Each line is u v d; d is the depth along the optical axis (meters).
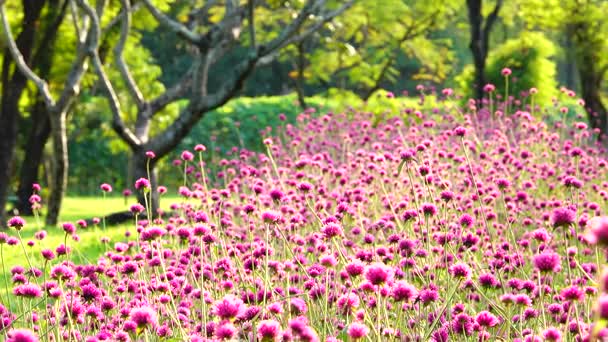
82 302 4.77
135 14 18.56
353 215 6.36
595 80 21.84
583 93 21.94
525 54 22.42
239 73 13.34
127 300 4.84
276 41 13.25
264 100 28.94
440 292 4.52
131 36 23.12
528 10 22.42
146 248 5.52
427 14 24.34
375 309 4.14
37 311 5.12
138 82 24.72
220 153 28.00
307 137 12.76
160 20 13.38
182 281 4.96
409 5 24.42
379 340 3.17
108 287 5.20
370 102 20.52
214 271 4.92
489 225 6.48
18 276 4.79
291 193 7.13
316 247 5.03
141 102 14.27
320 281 4.66
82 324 4.55
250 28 13.29
